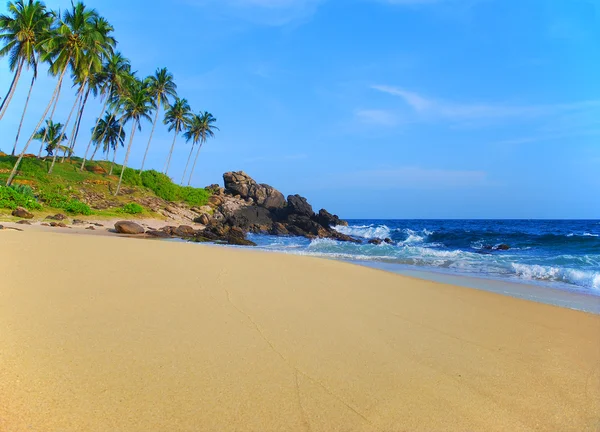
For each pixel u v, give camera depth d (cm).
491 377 404
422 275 1281
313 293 751
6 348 361
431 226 7012
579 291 1035
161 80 4712
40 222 2578
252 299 650
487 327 606
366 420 299
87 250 1047
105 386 311
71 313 486
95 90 4541
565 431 305
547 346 526
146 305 551
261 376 358
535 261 1675
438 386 371
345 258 1814
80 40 3341
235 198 5644
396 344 485
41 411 267
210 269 913
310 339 473
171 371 349
